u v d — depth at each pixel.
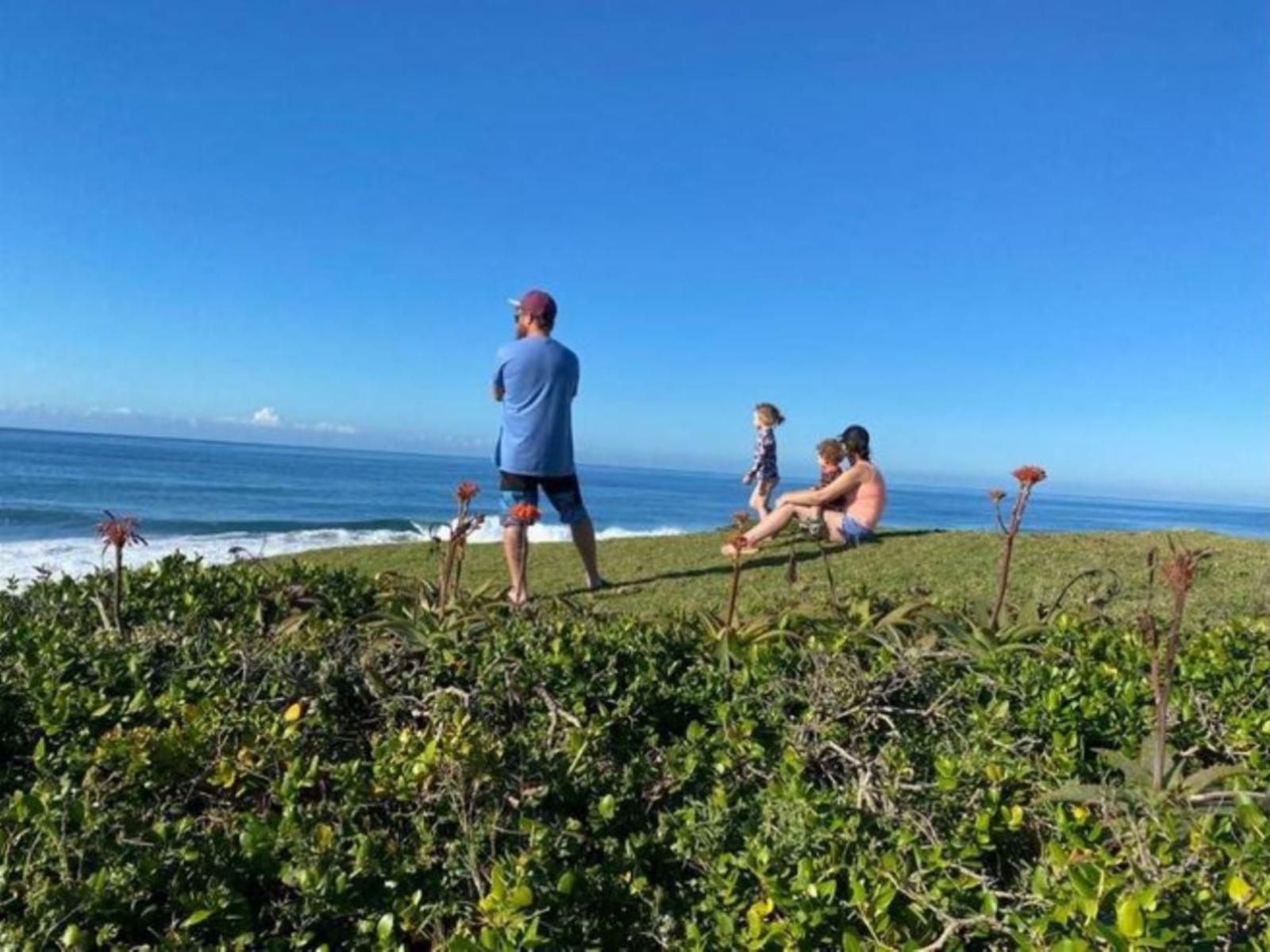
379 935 1.91
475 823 2.19
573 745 2.61
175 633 3.43
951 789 2.39
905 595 5.21
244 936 1.87
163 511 35.03
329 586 4.50
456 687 3.03
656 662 3.36
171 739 2.42
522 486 6.23
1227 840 2.02
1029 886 1.99
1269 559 7.50
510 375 6.23
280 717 2.64
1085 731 2.95
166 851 2.01
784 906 1.92
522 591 5.93
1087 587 5.97
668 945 1.95
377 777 2.33
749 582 6.80
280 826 2.11
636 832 2.37
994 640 3.77
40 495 38.62
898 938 1.86
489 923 1.91
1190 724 2.95
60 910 1.82
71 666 3.04
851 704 2.95
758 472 11.94
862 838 2.15
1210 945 1.71
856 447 8.47
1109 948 1.66
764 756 2.66
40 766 2.42
